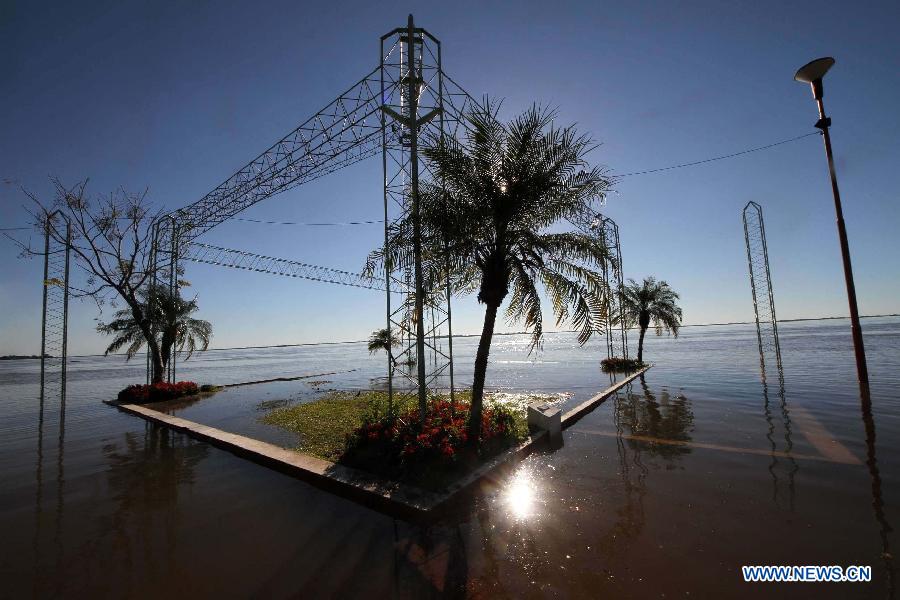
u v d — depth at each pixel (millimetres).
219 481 8492
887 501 6645
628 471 8562
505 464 8539
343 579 4957
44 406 21312
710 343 65188
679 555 5312
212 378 39719
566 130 9023
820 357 32438
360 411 14781
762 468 8414
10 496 8000
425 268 9633
